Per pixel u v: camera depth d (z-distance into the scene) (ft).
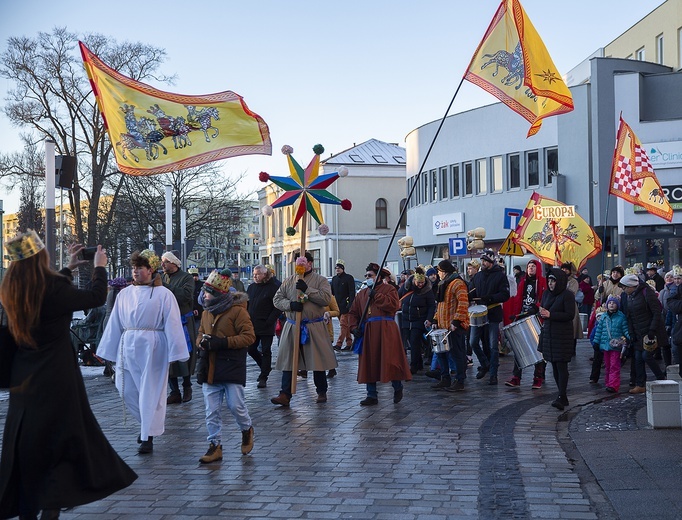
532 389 44.37
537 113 43.29
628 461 25.70
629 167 68.95
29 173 122.83
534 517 20.26
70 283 19.10
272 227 252.42
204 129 32.48
